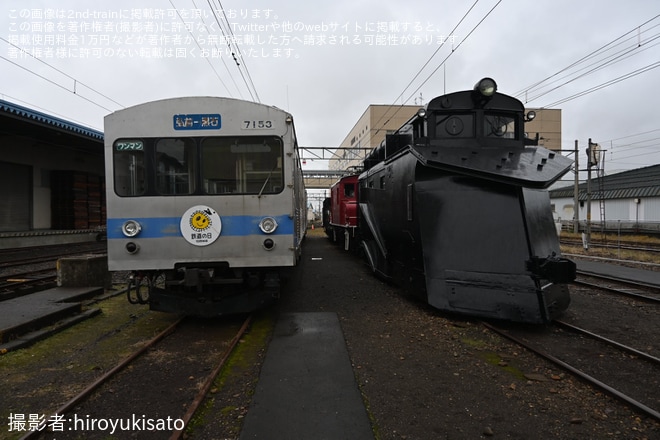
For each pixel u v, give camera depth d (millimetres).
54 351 5016
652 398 3727
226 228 5715
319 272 11570
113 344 5297
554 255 6004
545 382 4074
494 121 7152
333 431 3137
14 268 11938
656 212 27969
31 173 19797
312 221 57781
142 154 5680
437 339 5402
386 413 3455
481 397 3756
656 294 8367
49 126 16047
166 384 4078
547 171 5727
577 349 5043
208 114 5727
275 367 4449
